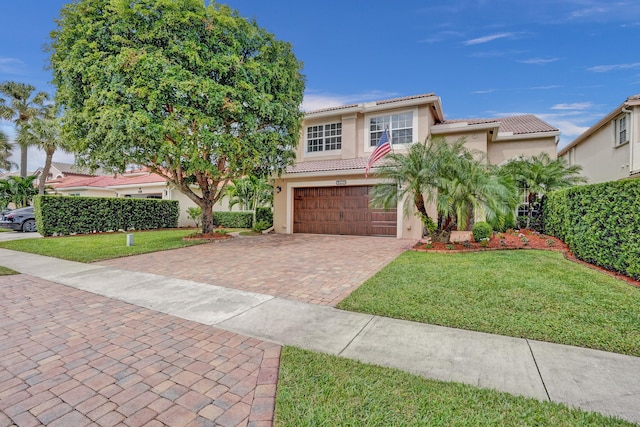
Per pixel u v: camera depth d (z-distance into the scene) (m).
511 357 3.46
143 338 4.12
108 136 10.43
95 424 2.52
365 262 8.72
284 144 13.98
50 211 15.48
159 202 20.09
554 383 2.96
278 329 4.38
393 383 3.00
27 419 2.58
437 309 4.87
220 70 11.21
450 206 9.80
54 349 3.81
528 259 8.20
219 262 9.10
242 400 2.81
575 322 4.27
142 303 5.55
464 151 10.35
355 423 2.46
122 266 8.66
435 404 2.67
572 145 20.59
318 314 4.92
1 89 29.19
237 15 12.45
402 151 15.50
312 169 15.66
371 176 14.41
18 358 3.59
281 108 12.57
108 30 10.95
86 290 6.39
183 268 8.35
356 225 15.16
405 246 11.48
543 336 3.92
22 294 6.12
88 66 10.71
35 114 29.33
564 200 9.38
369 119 16.58
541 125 18.08
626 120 14.14
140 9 10.75
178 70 10.63
